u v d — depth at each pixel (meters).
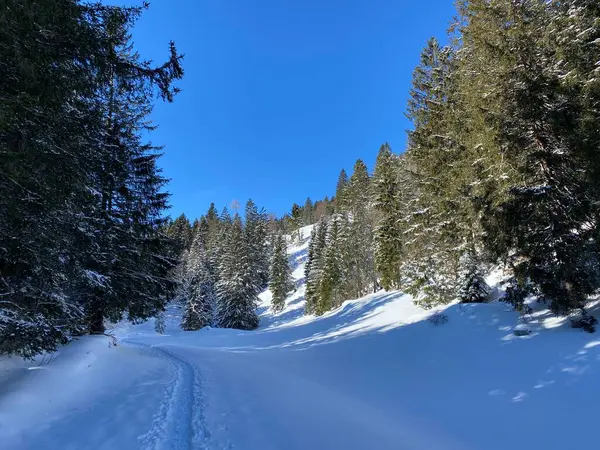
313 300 52.00
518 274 11.51
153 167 17.59
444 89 20.91
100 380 10.36
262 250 61.16
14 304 7.53
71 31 6.46
